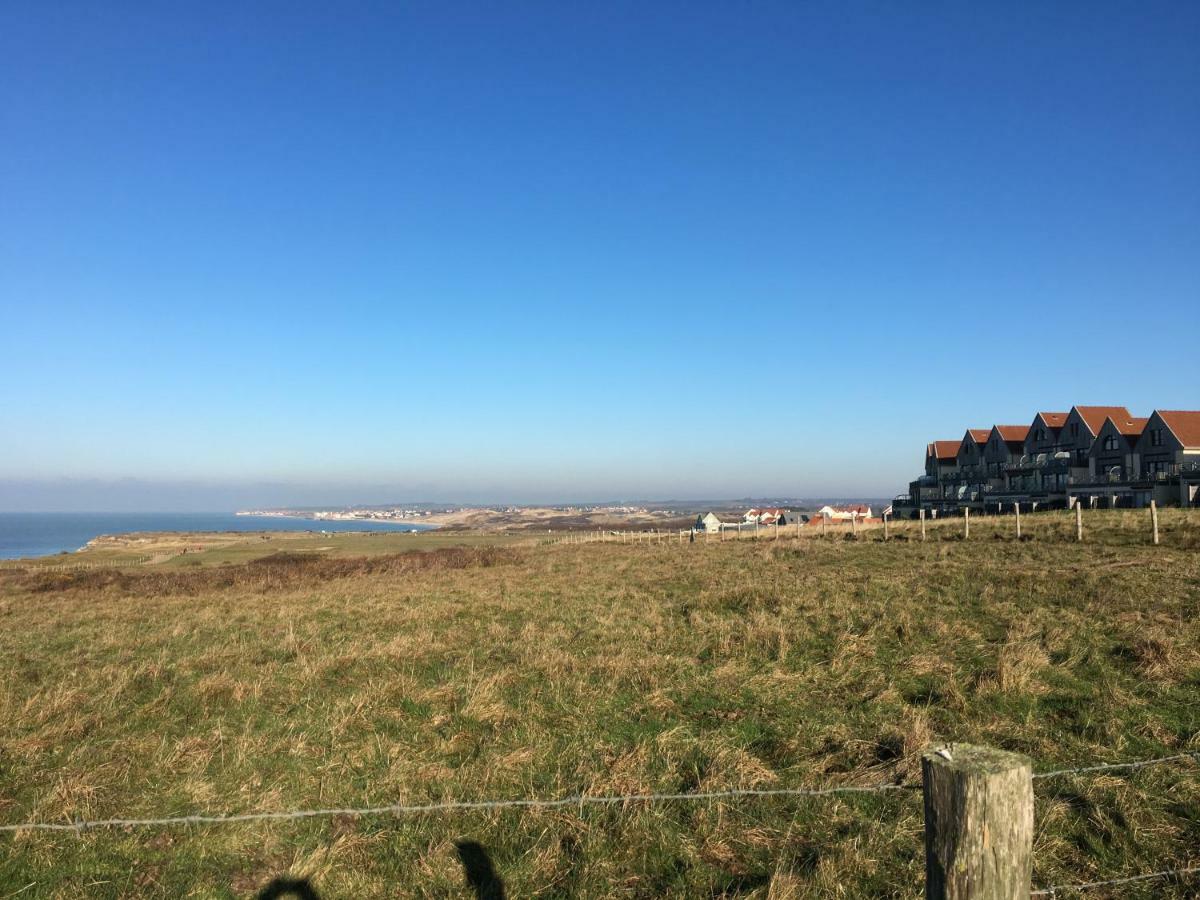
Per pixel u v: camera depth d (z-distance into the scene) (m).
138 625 17.83
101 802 6.86
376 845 6.05
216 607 20.97
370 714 9.09
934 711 8.35
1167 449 57.66
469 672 10.87
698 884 5.39
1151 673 9.05
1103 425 64.44
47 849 6.03
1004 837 2.87
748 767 7.01
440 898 5.37
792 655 11.12
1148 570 16.67
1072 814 5.96
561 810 6.37
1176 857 5.34
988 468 80.62
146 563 55.94
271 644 13.88
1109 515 34.88
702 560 29.50
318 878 5.57
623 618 15.04
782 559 27.92
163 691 10.45
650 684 9.83
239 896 5.46
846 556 27.05
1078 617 12.17
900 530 39.34
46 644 15.42
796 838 5.90
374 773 7.34
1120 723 7.57
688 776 7.08
